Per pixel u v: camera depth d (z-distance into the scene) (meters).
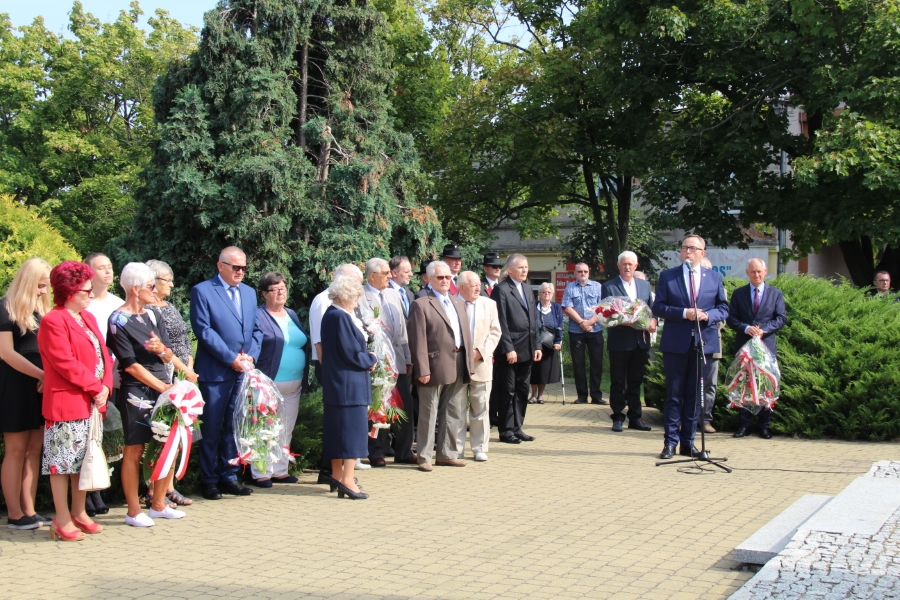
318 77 15.34
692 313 8.97
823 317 11.30
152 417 6.52
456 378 8.98
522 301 10.54
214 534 6.25
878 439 10.30
